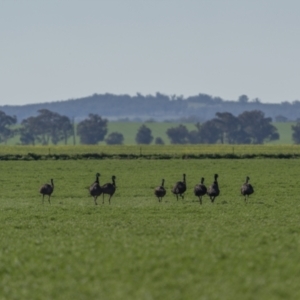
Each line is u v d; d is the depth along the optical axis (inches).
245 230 3513.8
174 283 2308.1
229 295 2146.9
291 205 5012.3
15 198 5871.1
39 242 3260.3
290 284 2281.0
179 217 4232.3
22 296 2237.9
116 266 2586.1
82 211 4611.2
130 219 4156.0
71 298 2180.1
